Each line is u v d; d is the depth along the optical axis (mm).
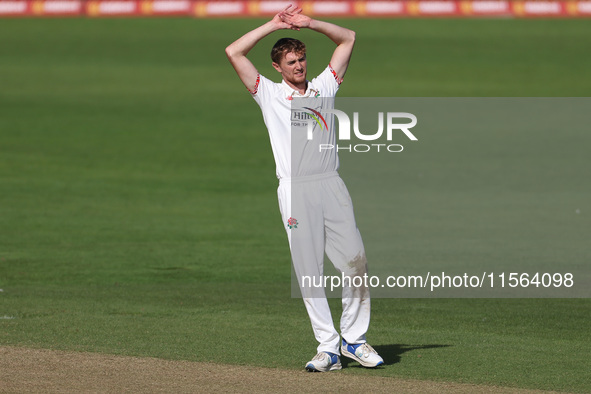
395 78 106062
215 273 35562
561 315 27656
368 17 155125
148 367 20484
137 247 40906
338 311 28984
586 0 157625
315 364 20234
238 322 26016
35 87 100562
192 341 23391
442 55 122562
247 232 44812
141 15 157375
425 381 19625
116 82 104438
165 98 94938
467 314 27875
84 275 35000
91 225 46094
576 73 110125
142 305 28672
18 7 157375
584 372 20484
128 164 64875
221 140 74750
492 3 157500
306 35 135375
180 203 52438
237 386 19047
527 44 131375
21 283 33375
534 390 18969
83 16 156750
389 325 26234
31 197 53250
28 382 19078
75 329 24672
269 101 20688
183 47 129375
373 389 18938
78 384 19000
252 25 147000
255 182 59469
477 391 18859
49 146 70875
